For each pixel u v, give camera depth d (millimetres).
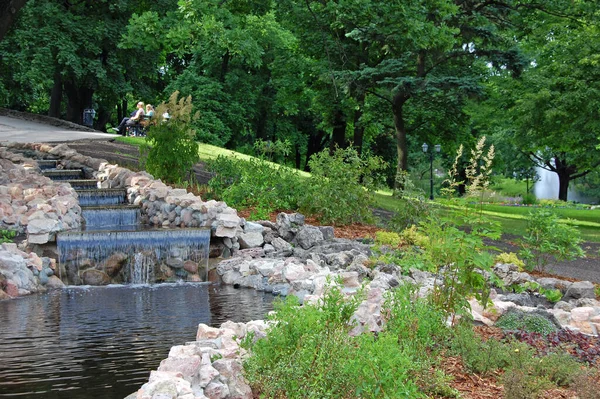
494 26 26375
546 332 7770
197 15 19938
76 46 30344
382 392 4719
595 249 17938
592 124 24125
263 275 11781
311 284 10664
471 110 30156
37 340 7582
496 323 8086
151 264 12633
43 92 43875
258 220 14656
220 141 36500
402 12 17844
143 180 16688
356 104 30641
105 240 12406
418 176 58125
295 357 5105
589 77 24578
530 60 25859
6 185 15438
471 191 7648
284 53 34906
